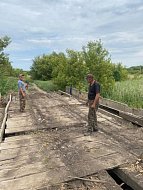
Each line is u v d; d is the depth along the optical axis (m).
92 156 6.35
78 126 9.77
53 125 9.81
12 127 9.61
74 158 6.25
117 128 9.27
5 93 24.38
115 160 6.03
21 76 13.16
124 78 35.31
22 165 5.92
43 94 24.27
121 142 7.51
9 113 12.83
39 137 8.26
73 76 22.67
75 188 4.86
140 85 18.36
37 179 5.19
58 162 6.03
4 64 30.75
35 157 6.41
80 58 22.42
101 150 6.78
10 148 7.15
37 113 12.71
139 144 7.29
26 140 7.93
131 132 8.70
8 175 5.41
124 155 6.36
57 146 7.26
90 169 5.57
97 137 8.06
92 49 21.28
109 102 13.45
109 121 10.47
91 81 8.50
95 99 8.40
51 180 5.12
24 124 10.11
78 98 19.44
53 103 16.53
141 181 5.00
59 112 12.88
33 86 40.78
